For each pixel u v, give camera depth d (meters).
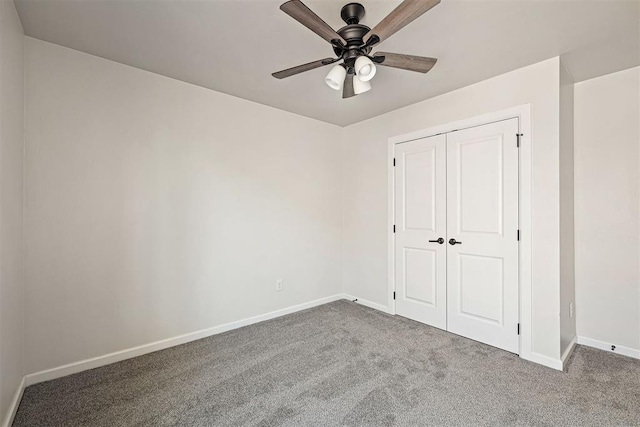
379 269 3.60
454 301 2.88
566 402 1.83
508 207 2.51
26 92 1.99
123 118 2.38
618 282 2.49
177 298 2.66
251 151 3.16
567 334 2.43
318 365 2.27
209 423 1.66
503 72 2.49
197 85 2.77
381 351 2.50
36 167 2.02
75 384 2.02
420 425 1.64
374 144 3.66
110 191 2.32
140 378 2.10
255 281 3.20
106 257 2.30
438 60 2.28
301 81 2.68
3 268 1.55
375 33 1.56
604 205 2.55
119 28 1.92
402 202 3.35
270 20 1.83
